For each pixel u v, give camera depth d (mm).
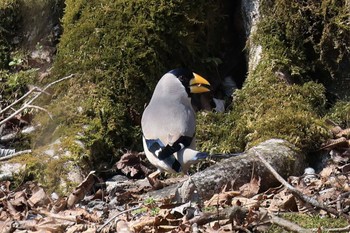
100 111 12398
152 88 12930
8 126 12992
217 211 8688
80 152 11781
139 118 12672
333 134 11836
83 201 10852
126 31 13062
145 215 9312
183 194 9828
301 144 11453
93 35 13133
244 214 8641
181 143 10320
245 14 13648
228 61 14047
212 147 12180
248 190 9953
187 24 13391
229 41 14125
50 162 11609
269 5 13320
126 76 12781
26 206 10484
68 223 9555
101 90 12641
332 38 12914
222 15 13914
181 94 11148
